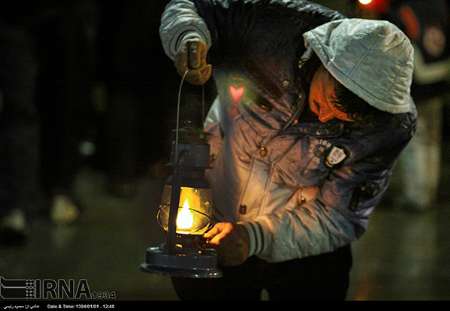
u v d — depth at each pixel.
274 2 3.62
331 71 3.40
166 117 10.18
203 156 3.46
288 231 3.86
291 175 3.84
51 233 7.70
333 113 3.54
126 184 9.73
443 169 10.73
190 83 3.66
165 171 10.54
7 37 7.07
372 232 7.98
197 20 3.56
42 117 8.36
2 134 7.09
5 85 7.08
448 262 6.88
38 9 7.12
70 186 8.35
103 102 11.17
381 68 3.38
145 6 9.61
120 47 9.68
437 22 8.26
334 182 3.83
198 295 4.00
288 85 3.62
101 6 9.62
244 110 3.77
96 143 11.34
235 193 3.90
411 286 6.18
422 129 8.81
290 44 3.59
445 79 8.41
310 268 4.05
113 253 7.01
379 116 3.58
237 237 3.68
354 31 3.40
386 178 3.86
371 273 6.52
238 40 3.63
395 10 8.11
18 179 7.11
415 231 8.05
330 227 3.90
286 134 3.74
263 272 4.03
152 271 3.43
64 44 8.40
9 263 6.53
